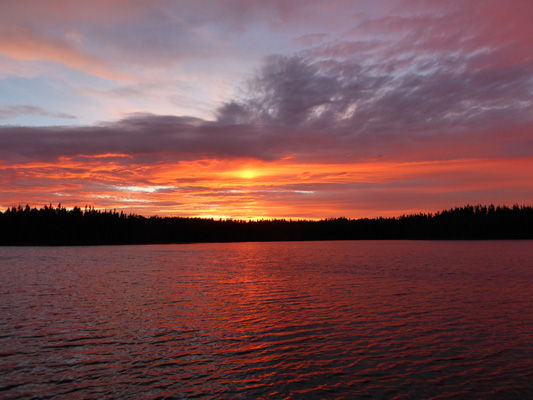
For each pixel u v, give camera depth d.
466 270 61.91
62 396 14.50
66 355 18.81
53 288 41.91
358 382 15.75
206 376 16.41
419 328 23.78
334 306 31.17
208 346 20.33
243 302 33.25
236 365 17.61
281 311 29.22
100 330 23.38
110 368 17.20
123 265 76.44
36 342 20.84
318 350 19.66
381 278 51.62
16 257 103.44
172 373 16.70
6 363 17.69
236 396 14.56
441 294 37.12
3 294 37.44
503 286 42.69
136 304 32.12
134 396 14.55
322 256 108.56
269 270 65.31
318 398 14.42
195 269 67.62
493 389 15.05
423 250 137.25
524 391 14.86
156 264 79.62
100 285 44.75
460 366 17.34
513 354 18.83
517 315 27.31
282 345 20.50
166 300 34.22
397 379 16.02
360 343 20.72
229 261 89.50
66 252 134.50
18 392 14.79
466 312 28.44
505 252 117.19
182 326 24.50
